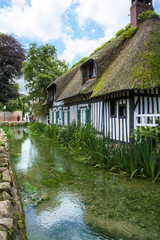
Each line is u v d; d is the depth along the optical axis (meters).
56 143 9.62
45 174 4.70
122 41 8.48
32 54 19.62
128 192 3.48
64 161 6.02
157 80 4.68
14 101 26.56
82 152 6.79
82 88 8.58
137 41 6.48
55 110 15.18
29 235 2.28
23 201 3.11
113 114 6.66
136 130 4.68
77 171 4.89
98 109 7.73
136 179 4.09
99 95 6.08
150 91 5.71
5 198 2.57
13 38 26.77
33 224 2.52
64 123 12.55
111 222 2.55
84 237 2.26
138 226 2.45
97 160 5.67
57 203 3.12
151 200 3.15
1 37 25.41
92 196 3.37
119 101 6.15
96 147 5.75
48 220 2.62
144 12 7.77
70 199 3.26
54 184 3.99
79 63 14.23
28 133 15.30
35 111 19.47
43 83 18.08
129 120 5.59
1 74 24.48
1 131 12.35
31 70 19.91
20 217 2.40
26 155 7.00
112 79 6.01
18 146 9.04
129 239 2.20
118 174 4.49
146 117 5.45
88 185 3.90
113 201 3.15
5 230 1.76
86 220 2.62
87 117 8.67
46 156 6.80
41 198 3.27
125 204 3.03
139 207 2.93
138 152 4.28
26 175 4.62
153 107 5.75
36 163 5.79
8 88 25.88
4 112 25.80
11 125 23.89
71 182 4.11
